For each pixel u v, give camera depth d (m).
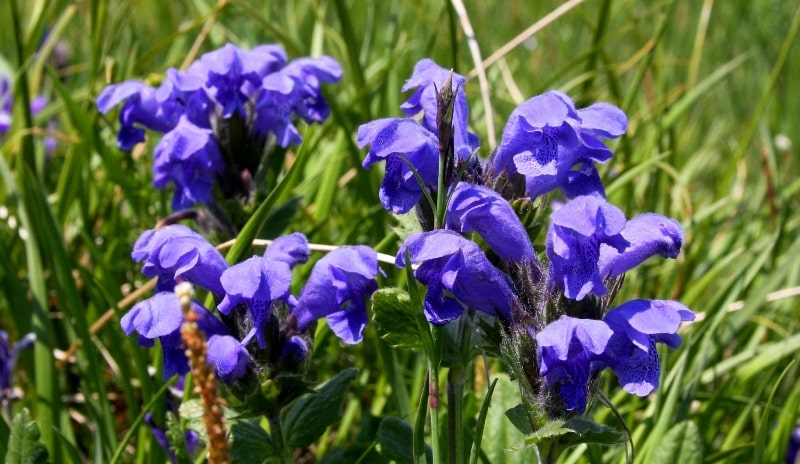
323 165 0.98
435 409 0.72
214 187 0.87
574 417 0.71
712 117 1.60
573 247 0.71
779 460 0.82
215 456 0.66
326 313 0.75
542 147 0.75
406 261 0.71
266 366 0.75
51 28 1.31
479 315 0.74
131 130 0.89
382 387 0.87
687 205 0.95
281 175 0.95
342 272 0.75
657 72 1.29
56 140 1.19
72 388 0.92
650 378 0.71
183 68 1.05
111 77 0.96
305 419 0.77
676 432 0.79
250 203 0.87
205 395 0.66
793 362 0.77
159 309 0.73
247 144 0.87
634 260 0.72
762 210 1.11
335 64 0.88
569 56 1.59
